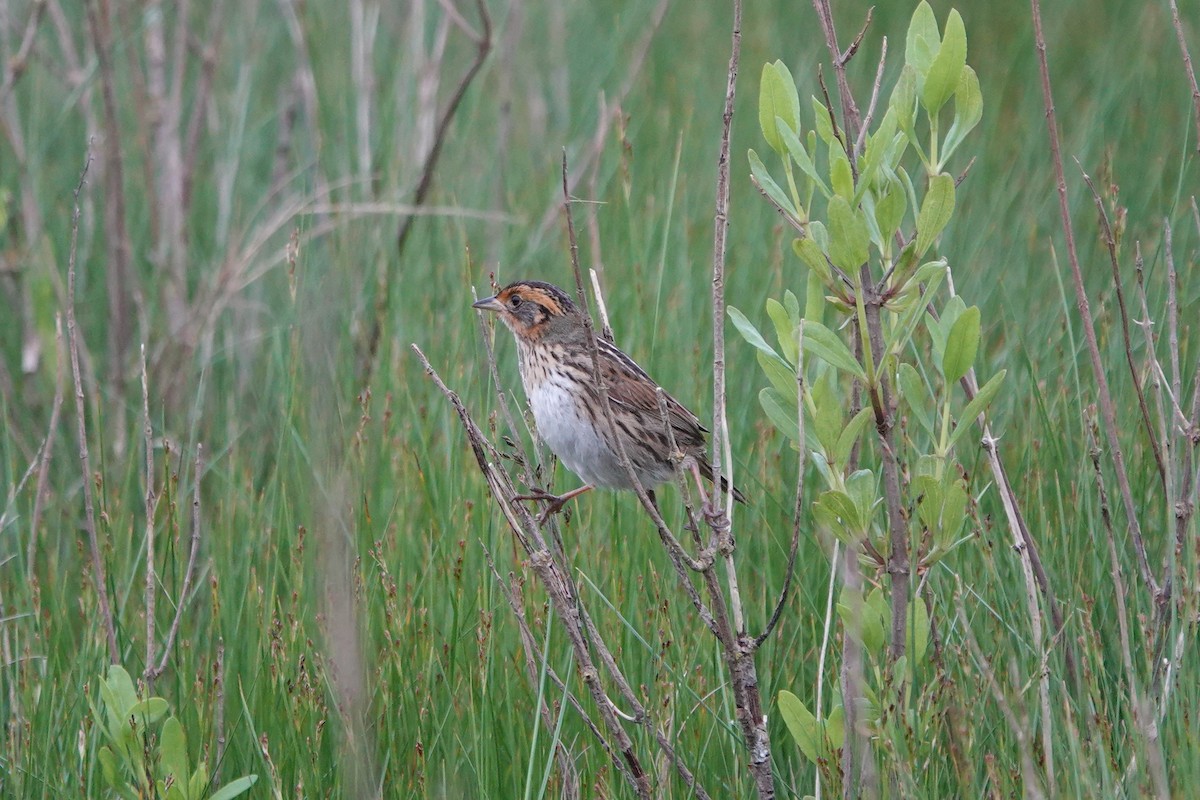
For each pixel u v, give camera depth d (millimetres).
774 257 14047
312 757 9438
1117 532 10438
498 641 10297
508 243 15734
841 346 7375
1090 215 15938
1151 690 8414
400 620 10117
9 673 10156
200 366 14430
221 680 9336
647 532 11320
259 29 19219
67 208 16531
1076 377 10406
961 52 7258
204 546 12359
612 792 9039
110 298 15250
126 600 10656
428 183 15508
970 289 14133
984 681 8836
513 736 9727
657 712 9211
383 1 19438
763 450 11789
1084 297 8945
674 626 10414
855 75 19656
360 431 11016
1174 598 8445
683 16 22891
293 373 12117
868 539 7734
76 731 9719
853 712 7832
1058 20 21953
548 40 21031
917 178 16078
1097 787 7707
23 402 14609
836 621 10234
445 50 20109
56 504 12711
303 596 10547
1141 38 20328
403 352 13250
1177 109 18781
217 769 9141
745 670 8031
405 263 15078
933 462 7746
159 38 17203
